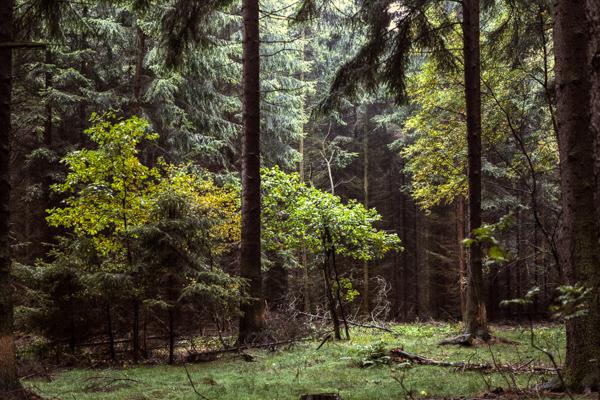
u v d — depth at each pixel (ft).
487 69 44.21
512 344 33.01
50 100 54.60
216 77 63.16
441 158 60.34
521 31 36.81
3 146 18.07
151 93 56.75
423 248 103.14
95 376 24.43
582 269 15.06
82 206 32.89
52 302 30.25
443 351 30.40
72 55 56.39
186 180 38.32
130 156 33.14
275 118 71.56
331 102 37.73
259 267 38.47
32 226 69.87
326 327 44.52
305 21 40.65
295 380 22.15
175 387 21.29
